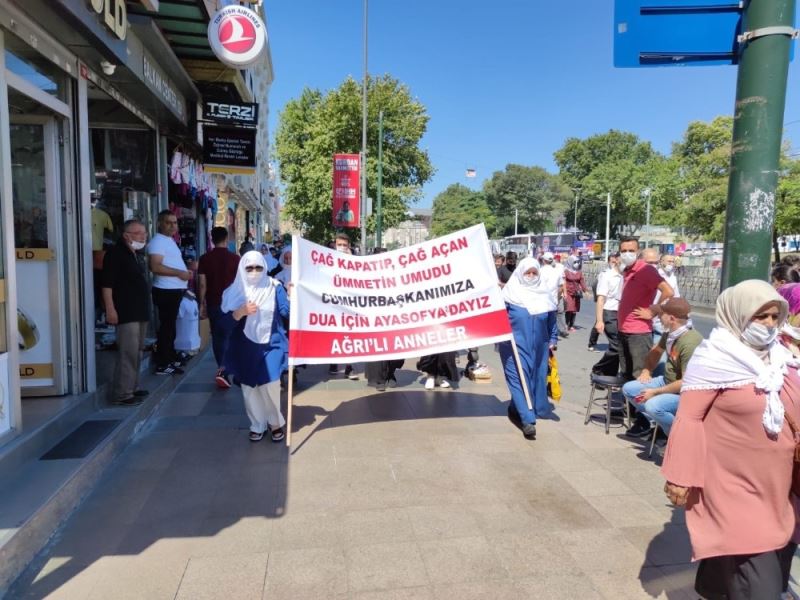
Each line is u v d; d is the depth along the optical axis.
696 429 2.34
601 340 12.19
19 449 3.87
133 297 5.36
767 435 2.21
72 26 4.37
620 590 2.97
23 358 5.01
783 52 3.08
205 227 13.06
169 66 7.71
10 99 4.52
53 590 2.91
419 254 5.48
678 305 4.53
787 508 2.26
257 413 5.13
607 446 5.11
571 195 83.25
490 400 6.65
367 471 4.49
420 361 7.25
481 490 4.16
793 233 20.58
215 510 3.80
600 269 29.56
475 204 91.88
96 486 4.14
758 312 2.25
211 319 6.96
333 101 30.52
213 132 10.33
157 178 8.82
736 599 2.32
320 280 5.21
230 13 7.53
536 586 2.99
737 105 3.23
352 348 5.26
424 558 3.24
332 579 3.04
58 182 5.03
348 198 23.89
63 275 5.09
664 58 3.46
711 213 25.88
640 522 3.69
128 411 5.27
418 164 32.50
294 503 3.92
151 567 3.12
